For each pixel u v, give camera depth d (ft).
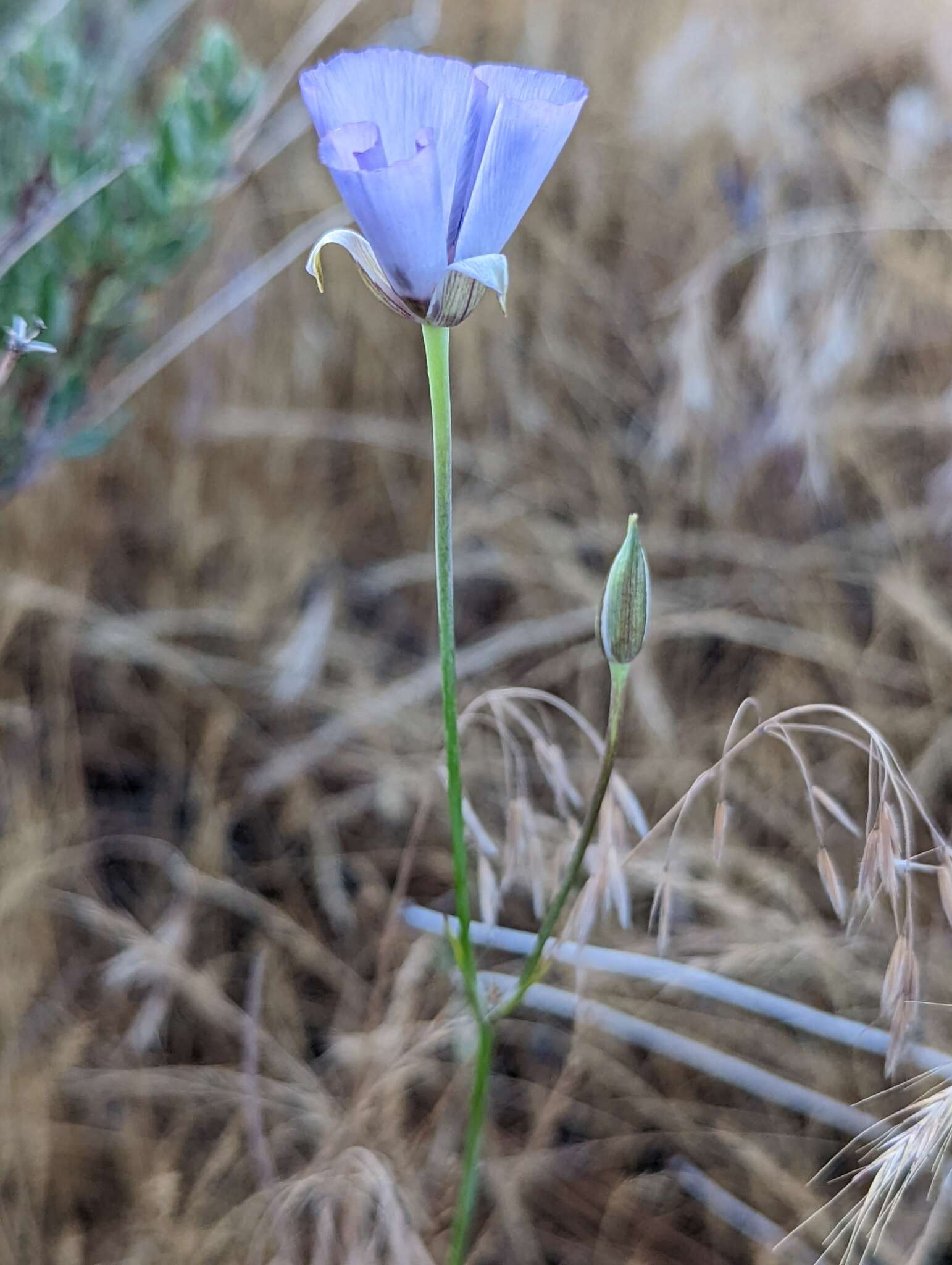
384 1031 0.83
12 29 1.21
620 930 1.00
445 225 0.50
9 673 1.13
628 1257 0.87
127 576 1.27
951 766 1.05
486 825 1.09
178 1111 0.92
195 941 1.03
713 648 1.23
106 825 1.12
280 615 1.24
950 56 1.37
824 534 1.25
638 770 1.09
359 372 1.35
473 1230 0.87
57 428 0.99
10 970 0.93
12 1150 0.84
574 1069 0.88
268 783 1.10
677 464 1.31
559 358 1.36
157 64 1.45
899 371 1.33
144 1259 0.78
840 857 1.05
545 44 1.55
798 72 1.48
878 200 1.25
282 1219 0.74
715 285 1.28
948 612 1.16
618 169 1.49
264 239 1.41
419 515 1.32
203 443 1.29
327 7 1.28
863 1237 0.83
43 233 0.87
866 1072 0.92
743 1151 0.85
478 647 1.16
